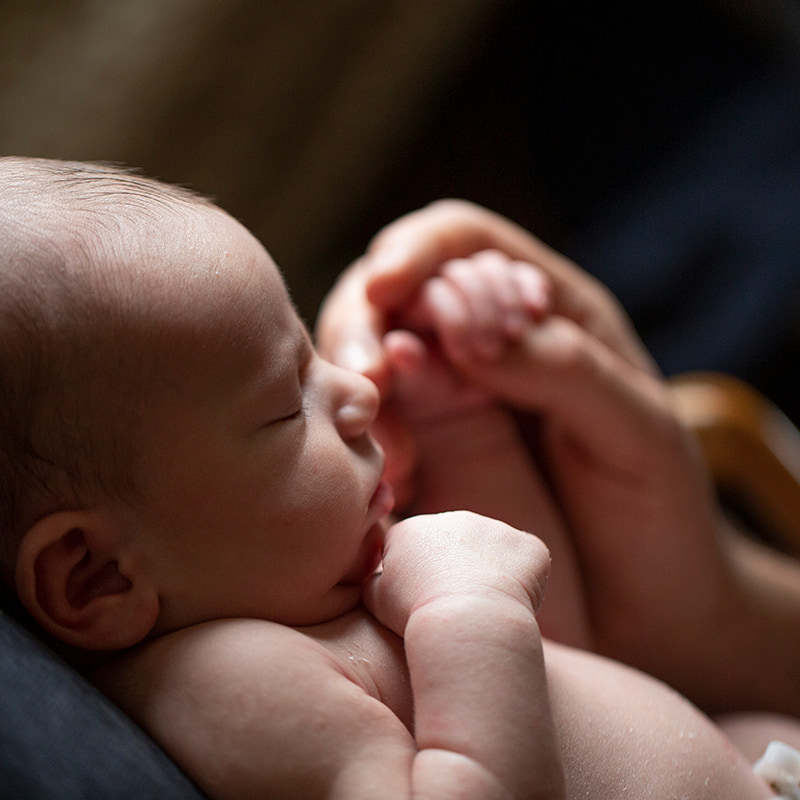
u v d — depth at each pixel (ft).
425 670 1.85
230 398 2.05
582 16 6.89
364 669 2.07
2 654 1.66
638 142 6.46
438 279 3.20
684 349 5.74
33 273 1.94
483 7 6.68
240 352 2.07
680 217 5.95
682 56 6.51
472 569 2.00
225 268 2.11
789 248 5.68
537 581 2.04
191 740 1.84
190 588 2.05
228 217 2.31
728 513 5.02
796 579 3.98
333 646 2.08
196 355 2.02
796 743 3.10
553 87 6.86
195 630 2.00
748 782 2.44
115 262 1.99
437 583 1.98
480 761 1.73
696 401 4.34
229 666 1.89
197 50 5.56
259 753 1.81
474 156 7.16
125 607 1.99
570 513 3.59
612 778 2.22
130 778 1.60
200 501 2.03
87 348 1.93
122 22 5.46
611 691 2.44
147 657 1.97
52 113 5.46
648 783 2.24
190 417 2.01
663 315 5.86
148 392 1.98
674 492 3.41
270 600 2.10
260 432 2.09
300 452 2.13
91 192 2.13
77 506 1.95
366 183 7.09
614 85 6.66
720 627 3.64
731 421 4.26
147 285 2.00
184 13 5.45
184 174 5.94
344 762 1.79
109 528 1.97
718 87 6.37
